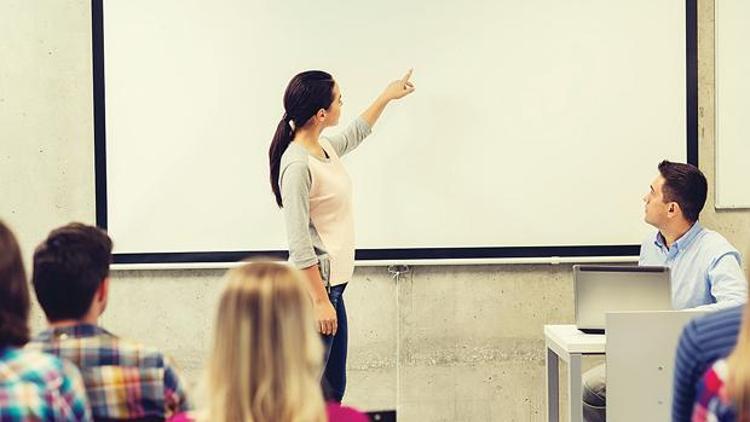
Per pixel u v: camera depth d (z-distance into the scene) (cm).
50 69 410
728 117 424
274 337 160
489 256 421
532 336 428
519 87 418
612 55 420
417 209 419
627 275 328
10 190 412
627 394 307
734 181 426
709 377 160
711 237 352
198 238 415
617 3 419
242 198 415
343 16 412
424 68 415
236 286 163
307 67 413
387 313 423
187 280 419
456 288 425
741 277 340
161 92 411
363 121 392
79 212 415
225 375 159
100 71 409
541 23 417
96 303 198
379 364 424
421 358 425
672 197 351
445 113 417
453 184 419
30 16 408
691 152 424
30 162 412
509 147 420
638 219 425
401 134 416
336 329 341
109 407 191
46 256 193
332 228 347
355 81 414
